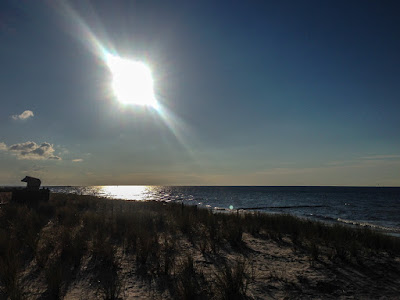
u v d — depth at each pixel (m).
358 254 8.81
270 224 13.92
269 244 10.11
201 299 5.06
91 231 10.02
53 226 11.17
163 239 10.05
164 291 5.46
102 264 6.90
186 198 69.50
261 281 6.20
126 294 5.26
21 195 17.88
